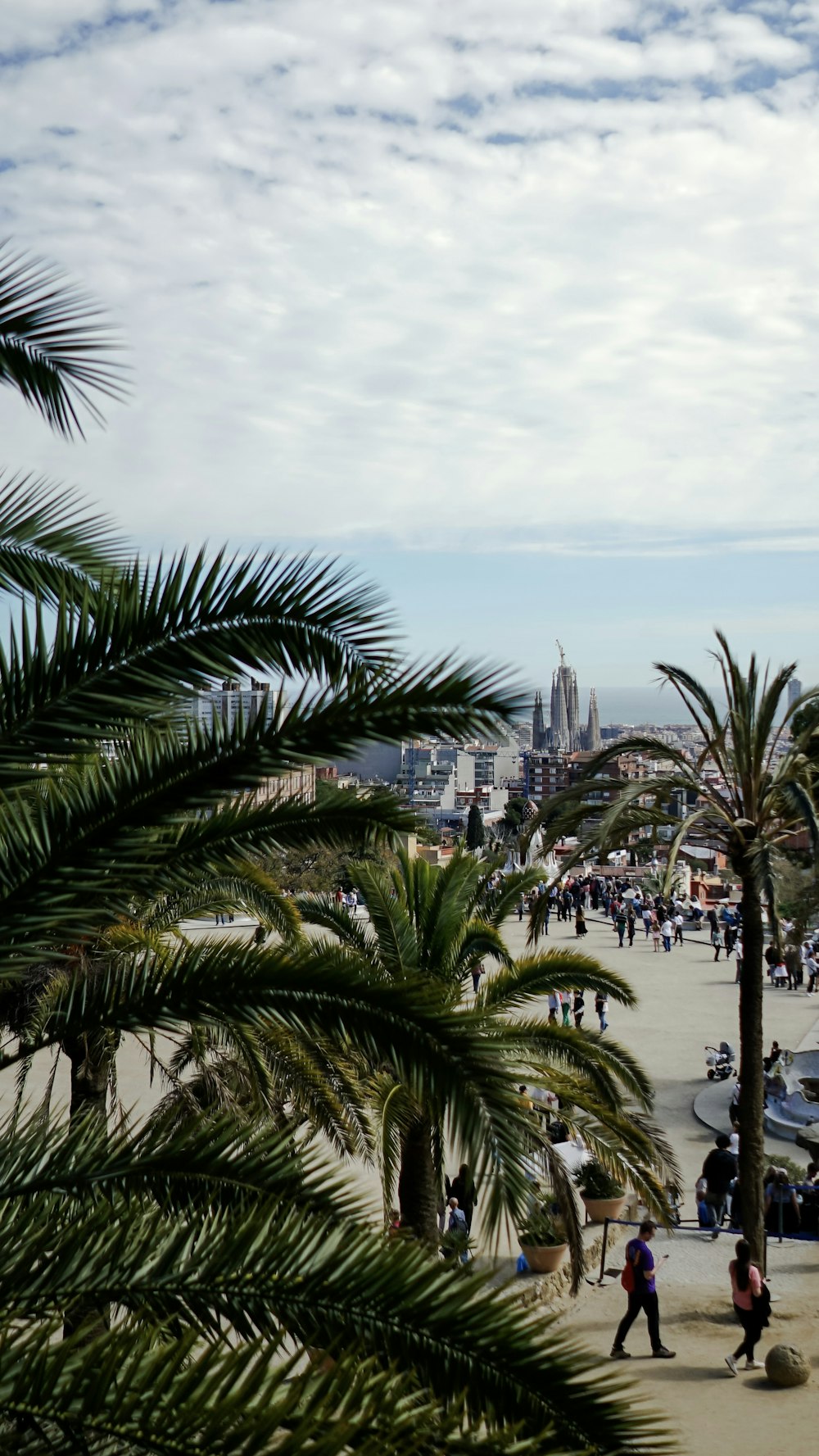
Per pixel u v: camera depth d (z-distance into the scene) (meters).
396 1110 10.84
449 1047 4.63
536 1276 14.32
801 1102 23.55
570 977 13.30
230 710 4.39
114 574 7.11
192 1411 3.36
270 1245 4.39
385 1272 4.30
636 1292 13.03
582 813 14.59
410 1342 4.16
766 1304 12.72
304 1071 10.39
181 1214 4.92
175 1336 4.21
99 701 4.19
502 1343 4.15
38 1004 7.93
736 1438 10.89
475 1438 3.68
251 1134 5.13
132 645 4.29
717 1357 12.95
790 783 12.80
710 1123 23.20
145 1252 4.38
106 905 4.50
